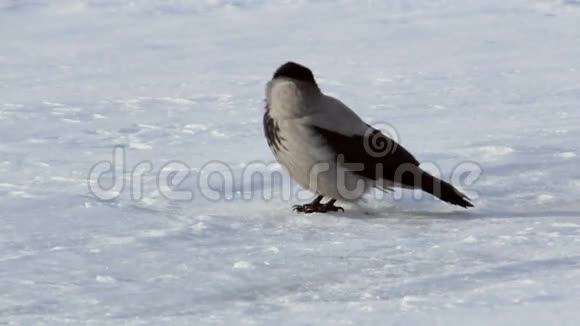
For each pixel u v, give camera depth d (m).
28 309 7.32
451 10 34.62
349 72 23.81
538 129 15.57
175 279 8.11
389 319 6.77
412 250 9.04
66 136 15.95
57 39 30.56
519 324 6.53
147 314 7.18
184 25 32.91
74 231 9.77
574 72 22.73
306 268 8.41
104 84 22.62
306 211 10.99
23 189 11.73
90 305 7.41
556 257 8.55
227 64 25.70
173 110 18.86
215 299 7.55
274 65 25.39
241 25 32.75
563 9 34.19
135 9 35.56
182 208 11.06
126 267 8.50
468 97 19.66
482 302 7.14
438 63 24.89
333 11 35.06
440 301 7.23
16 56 27.61
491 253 8.84
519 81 21.59
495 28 30.86
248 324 6.79
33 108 18.97
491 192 11.70
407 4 36.03
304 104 10.70
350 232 9.94
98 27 32.59
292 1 36.97
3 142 15.35
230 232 9.89
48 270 8.39
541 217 10.44
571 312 6.78
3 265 8.54
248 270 8.36
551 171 12.55
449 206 11.18
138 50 28.53
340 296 7.55
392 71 23.77
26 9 35.34
